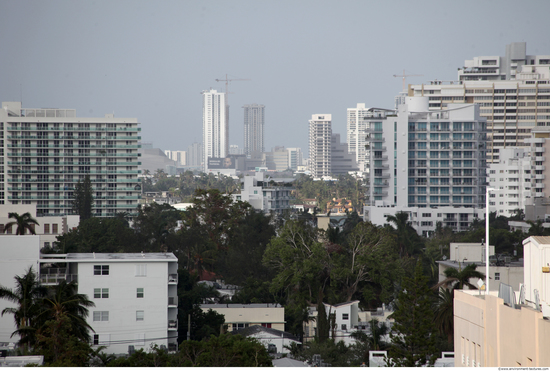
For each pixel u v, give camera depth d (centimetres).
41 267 14562
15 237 14525
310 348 14362
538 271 6322
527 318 5706
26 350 11375
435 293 14975
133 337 14512
